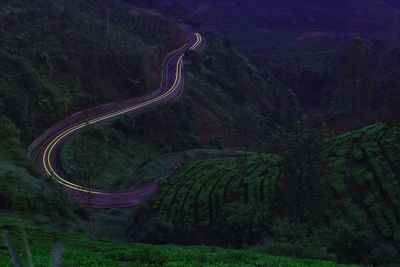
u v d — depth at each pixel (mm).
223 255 31594
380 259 43375
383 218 52438
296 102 199000
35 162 87688
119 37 152625
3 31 118750
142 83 134625
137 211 68812
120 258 27859
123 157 103562
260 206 59906
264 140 96562
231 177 73062
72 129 104500
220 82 174750
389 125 76000
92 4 184625
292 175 38719
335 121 131125
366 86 129375
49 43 122562
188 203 66688
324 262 33500
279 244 46594
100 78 127062
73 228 60656
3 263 20156
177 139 122625
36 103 101562
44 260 23188
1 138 79062
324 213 54344
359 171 63062
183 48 191250
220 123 141375
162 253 29297
